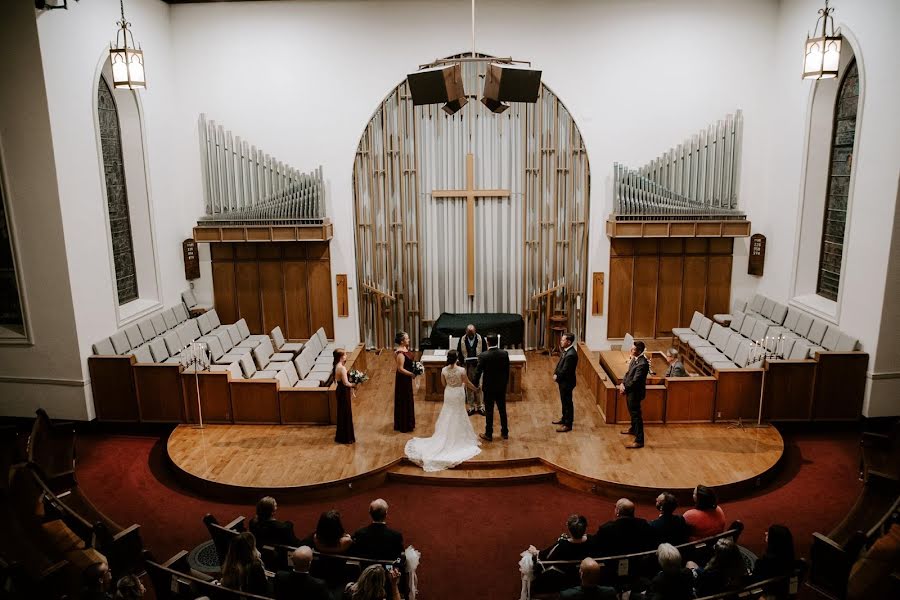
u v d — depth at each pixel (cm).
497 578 716
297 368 1108
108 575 534
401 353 995
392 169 1352
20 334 1033
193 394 1038
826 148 1152
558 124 1323
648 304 1362
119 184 1184
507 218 1373
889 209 971
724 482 857
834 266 1159
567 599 510
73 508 811
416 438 977
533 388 1189
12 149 964
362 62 1288
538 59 1280
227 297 1378
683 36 1259
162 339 1122
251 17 1273
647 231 1275
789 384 1016
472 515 835
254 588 549
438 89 948
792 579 550
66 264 991
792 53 1195
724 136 1259
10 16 923
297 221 1300
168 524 819
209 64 1290
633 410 946
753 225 1322
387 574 577
